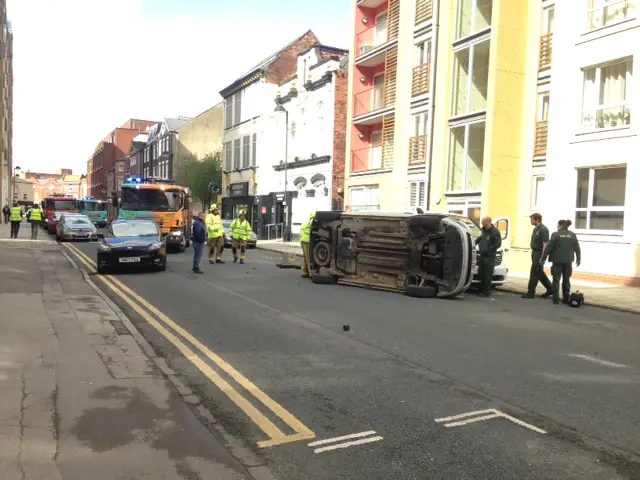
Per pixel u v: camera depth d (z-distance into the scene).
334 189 30.23
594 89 16.33
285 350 6.89
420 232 12.07
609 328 9.02
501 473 3.72
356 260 13.29
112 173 89.25
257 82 40.19
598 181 16.22
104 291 11.61
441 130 21.94
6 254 17.98
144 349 6.63
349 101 28.16
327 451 4.02
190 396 5.11
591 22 16.41
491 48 19.17
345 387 5.48
